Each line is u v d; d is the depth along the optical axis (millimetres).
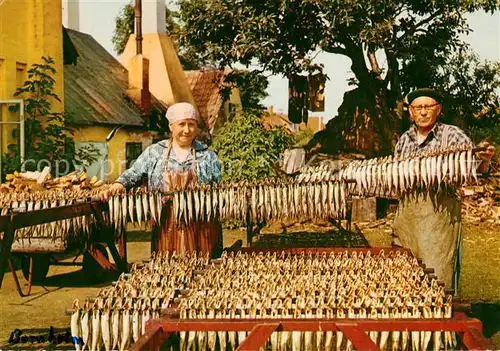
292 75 16188
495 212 13625
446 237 4965
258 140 12625
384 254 4734
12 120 11484
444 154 4590
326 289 3555
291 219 5199
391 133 15977
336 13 14344
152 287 3795
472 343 2869
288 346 3092
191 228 5145
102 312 3309
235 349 3160
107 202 5664
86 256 7922
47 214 5016
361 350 2910
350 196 4926
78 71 18047
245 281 3791
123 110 17562
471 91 17141
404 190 4840
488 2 15297
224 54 15883
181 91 20875
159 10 20609
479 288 7648
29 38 12133
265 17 15016
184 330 3014
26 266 7934
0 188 7977
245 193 4996
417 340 3160
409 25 16000
